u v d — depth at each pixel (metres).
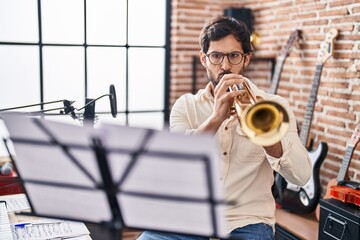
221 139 1.78
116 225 1.26
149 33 3.74
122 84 3.69
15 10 3.20
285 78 3.38
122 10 3.59
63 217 1.36
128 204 1.21
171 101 3.87
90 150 1.14
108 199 1.22
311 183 2.68
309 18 3.05
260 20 3.66
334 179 2.63
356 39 2.64
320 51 2.86
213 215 1.13
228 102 1.52
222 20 1.79
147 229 1.26
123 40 3.64
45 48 3.33
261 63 3.70
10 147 1.27
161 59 3.83
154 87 3.84
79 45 3.46
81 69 3.50
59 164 1.22
